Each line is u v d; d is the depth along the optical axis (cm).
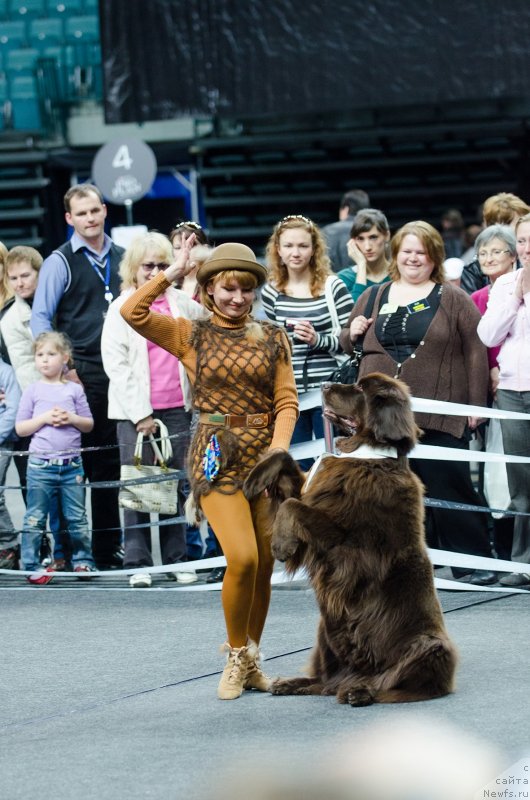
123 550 928
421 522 569
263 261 2097
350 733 495
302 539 554
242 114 1692
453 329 805
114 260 924
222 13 1678
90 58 2138
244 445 588
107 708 578
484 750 445
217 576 858
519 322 805
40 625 756
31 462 877
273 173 2122
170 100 1706
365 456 565
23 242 2147
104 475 919
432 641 551
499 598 779
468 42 1616
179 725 536
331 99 1666
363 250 948
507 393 812
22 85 2127
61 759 494
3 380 919
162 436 845
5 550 908
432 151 2081
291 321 827
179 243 877
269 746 486
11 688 624
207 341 594
